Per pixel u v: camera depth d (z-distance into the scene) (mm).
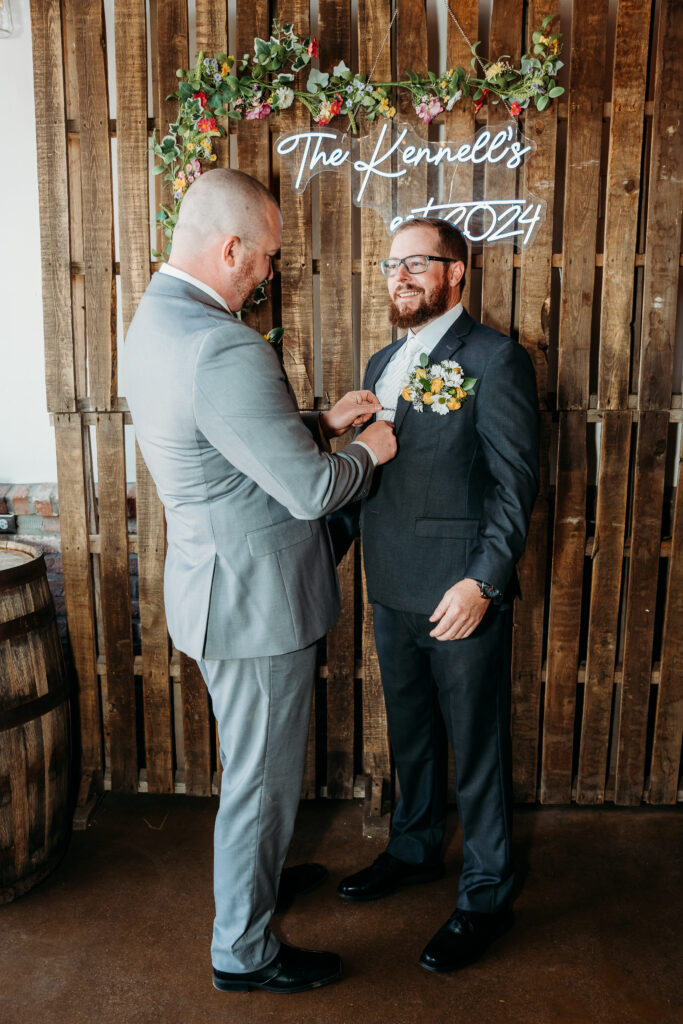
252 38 2330
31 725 2195
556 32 2279
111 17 2568
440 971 1958
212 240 1631
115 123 2465
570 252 2344
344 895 2227
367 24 2289
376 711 2635
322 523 1841
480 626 1910
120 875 2357
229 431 1538
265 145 2357
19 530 2879
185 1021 1839
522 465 1830
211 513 1660
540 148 2311
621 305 2371
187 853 2457
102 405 2525
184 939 2100
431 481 1914
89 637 2682
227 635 1681
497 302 2396
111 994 1918
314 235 2627
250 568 1673
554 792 2674
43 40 2363
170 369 1557
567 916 2162
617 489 2475
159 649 2648
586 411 2422
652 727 2867
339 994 1907
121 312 2652
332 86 2301
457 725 1978
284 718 1763
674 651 2566
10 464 2855
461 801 2023
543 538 2496
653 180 2303
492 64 2260
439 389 1835
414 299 1896
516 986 1924
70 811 2533
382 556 1998
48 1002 1895
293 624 1713
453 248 1906
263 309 2457
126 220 2426
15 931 2127
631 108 2268
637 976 1952
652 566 2516
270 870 1844
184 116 2314
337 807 2699
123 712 2711
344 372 2459
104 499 2584
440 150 2340
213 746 2801
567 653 2576
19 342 2748
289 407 1596
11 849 2199
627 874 2336
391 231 2379
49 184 2432
